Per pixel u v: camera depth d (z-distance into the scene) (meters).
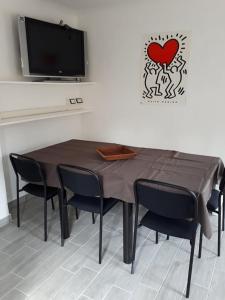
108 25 3.24
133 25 3.08
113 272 1.88
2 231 2.40
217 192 2.21
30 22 2.61
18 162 2.23
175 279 1.81
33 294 1.69
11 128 2.75
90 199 2.12
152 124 3.26
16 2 2.61
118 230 2.42
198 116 2.94
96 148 2.60
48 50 2.86
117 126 3.54
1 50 2.53
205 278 1.81
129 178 1.78
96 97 3.60
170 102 3.06
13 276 1.84
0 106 2.61
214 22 2.64
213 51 2.70
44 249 2.15
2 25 2.51
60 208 2.21
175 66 2.93
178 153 2.35
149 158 2.21
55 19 3.12
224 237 2.28
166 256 2.06
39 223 2.55
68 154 2.39
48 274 1.86
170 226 1.73
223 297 1.65
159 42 2.96
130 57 3.19
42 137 3.17
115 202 2.10
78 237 2.32
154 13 2.92
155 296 1.67
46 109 3.16
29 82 2.65
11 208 2.86
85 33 3.40
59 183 2.12
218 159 2.17
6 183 2.79
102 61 3.41
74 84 3.46
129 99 3.34
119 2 3.01
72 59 3.20
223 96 2.76
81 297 1.66
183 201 1.53
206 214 1.58
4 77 2.60
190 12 2.72
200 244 2.00
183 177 1.78
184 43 2.82
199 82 2.85
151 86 3.14
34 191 2.34
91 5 3.13
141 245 2.20
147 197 1.66
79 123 3.82
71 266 1.95
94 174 1.80
